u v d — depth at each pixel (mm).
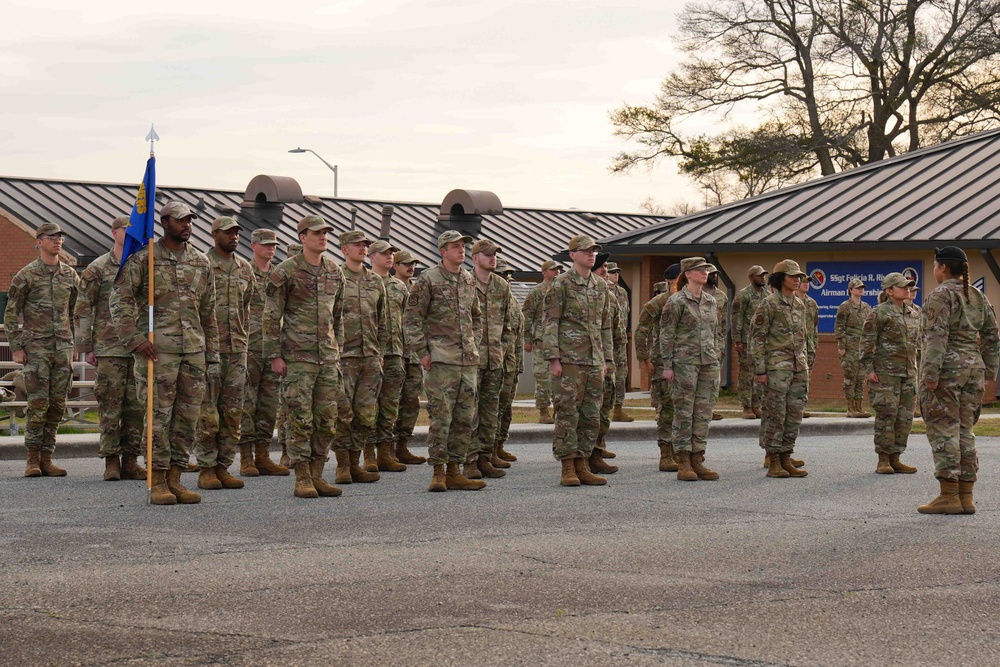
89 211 32750
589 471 13234
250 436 13625
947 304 11055
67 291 13578
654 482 13352
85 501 11391
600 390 13031
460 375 12391
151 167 11305
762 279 21453
